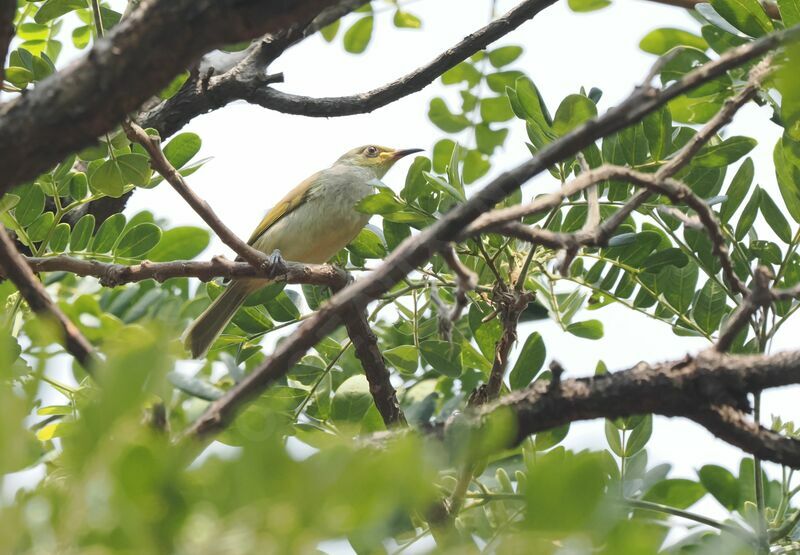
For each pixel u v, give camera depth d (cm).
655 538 308
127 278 863
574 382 562
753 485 802
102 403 315
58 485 339
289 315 988
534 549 303
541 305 974
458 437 400
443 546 343
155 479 312
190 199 855
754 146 812
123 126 798
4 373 325
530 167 505
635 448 807
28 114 467
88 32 1188
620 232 890
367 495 296
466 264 920
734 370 542
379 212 890
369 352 827
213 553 300
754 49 493
